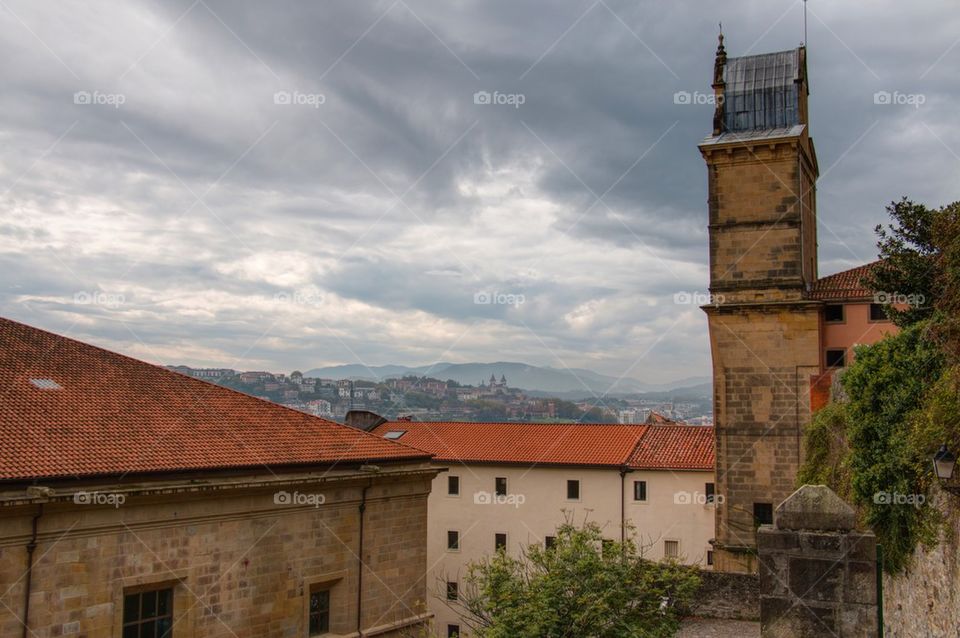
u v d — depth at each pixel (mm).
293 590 32562
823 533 10961
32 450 25703
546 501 61281
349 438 37812
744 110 46469
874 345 23703
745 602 31266
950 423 18453
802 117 45469
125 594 27328
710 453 59219
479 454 64250
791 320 43500
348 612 34875
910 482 19719
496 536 62250
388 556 37125
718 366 44656
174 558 28516
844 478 28250
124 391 32906
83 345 35375
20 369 30781
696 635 28719
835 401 34469
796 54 46812
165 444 29797
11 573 24125
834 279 45562
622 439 63688
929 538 17938
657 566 25594
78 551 25797
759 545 11180
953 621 16172
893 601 21000
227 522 30375
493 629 23094
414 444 68125
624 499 59156
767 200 44312
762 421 43656
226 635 30016
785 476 43000
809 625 10844
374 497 36406
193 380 37156
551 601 23406
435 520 64438
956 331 21094
